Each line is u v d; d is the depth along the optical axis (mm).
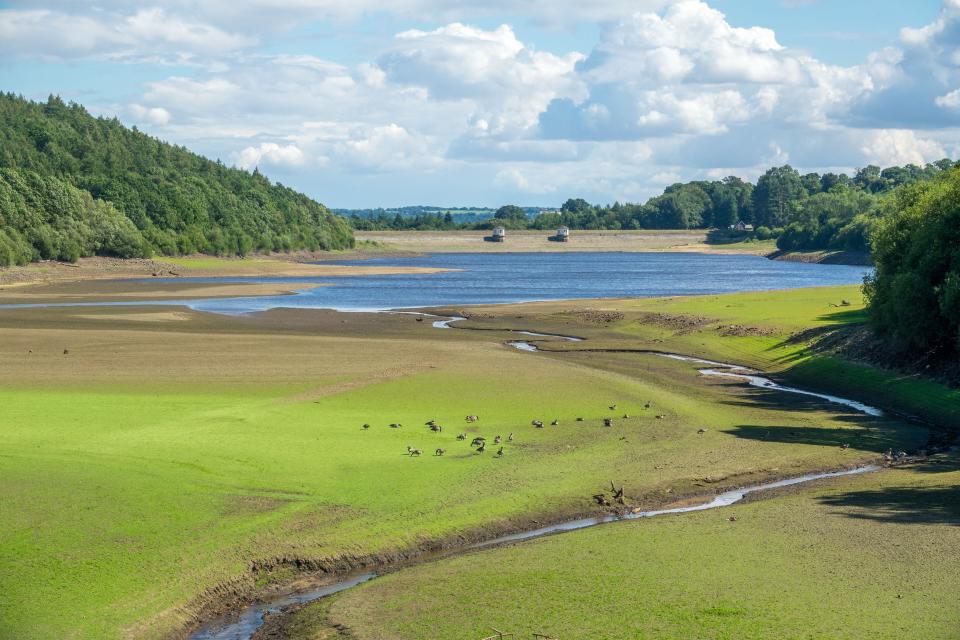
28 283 185375
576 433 52969
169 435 49406
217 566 32688
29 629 27391
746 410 61219
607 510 40125
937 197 79062
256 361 76688
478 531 37469
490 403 61094
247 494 39750
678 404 62062
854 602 28406
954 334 67000
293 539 35250
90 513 36312
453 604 29188
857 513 38094
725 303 118812
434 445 49500
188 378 68188
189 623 29484
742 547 33812
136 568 31844
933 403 61812
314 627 28156
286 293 163625
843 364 75312
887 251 80438
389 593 30406
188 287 175750
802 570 31234
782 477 45719
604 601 28953
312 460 45469
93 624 28141
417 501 39875
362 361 77625
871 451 50750
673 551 33500
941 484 42781
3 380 65812
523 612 28328
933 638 25719
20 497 37844
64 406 56562
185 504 38031
